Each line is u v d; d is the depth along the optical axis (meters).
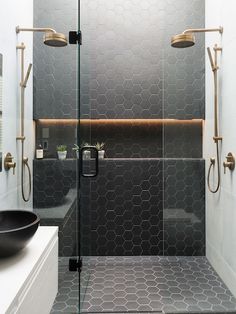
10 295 0.88
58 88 2.27
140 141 2.90
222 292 2.15
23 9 2.12
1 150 1.81
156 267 2.57
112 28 2.79
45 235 1.41
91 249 2.75
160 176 2.76
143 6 2.79
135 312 1.91
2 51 1.81
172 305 1.99
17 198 2.06
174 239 2.71
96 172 2.31
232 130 2.08
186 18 2.66
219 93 2.31
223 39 2.21
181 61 2.67
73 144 2.15
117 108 2.81
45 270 1.26
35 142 2.26
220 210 2.34
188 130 2.70
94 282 2.31
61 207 2.08
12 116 1.99
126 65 2.80
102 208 2.75
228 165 2.11
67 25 2.20
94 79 2.80
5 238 1.05
